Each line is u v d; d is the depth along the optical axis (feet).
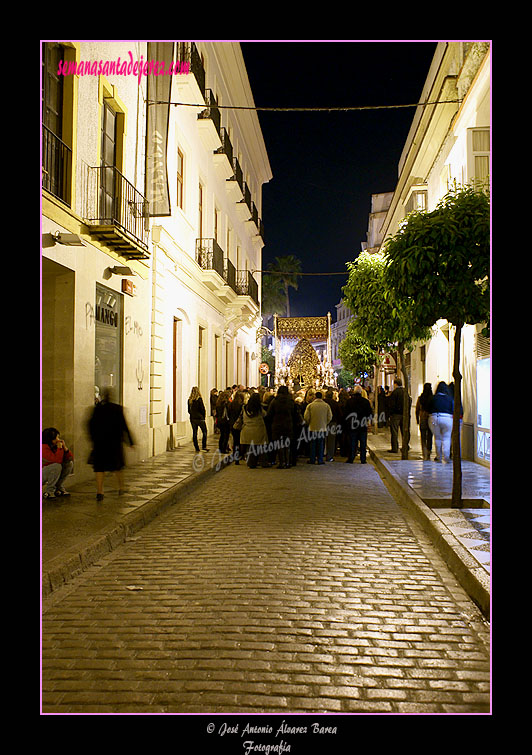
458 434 27.63
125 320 42.80
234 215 96.63
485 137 40.78
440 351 56.18
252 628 14.47
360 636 14.01
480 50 42.01
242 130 104.68
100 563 20.16
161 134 47.55
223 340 87.71
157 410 50.80
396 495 33.09
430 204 62.18
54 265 31.60
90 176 36.29
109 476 37.76
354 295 49.88
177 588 17.46
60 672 12.26
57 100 33.24
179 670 12.35
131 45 43.80
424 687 11.71
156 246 49.78
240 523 26.03
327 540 22.86
